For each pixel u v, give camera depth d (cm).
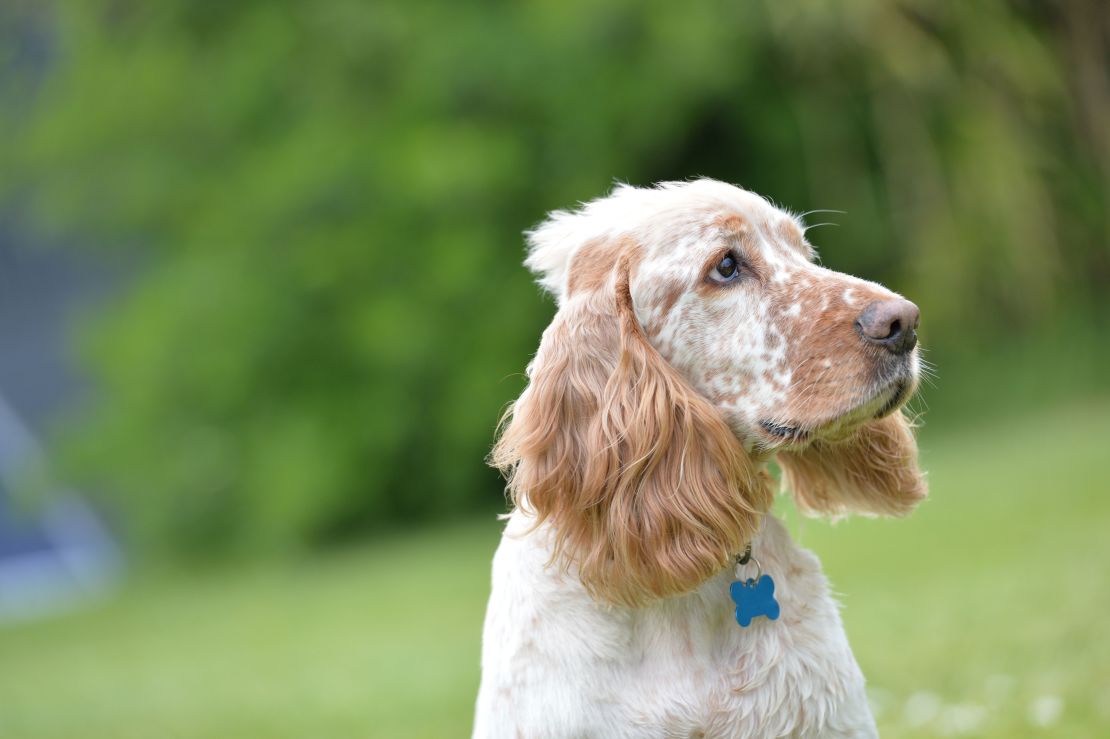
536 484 373
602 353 379
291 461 1831
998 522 1014
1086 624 636
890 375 362
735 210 387
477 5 1805
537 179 1792
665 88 1712
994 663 610
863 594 850
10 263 2303
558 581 377
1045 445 1373
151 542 1991
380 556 1620
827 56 1681
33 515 2111
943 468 1355
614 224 394
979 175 1669
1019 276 1677
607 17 1694
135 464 1952
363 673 878
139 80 1947
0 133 2094
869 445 417
